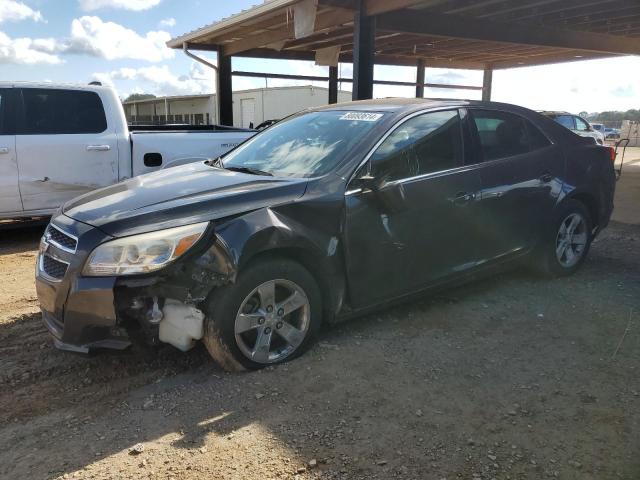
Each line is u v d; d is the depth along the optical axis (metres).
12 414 3.09
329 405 3.13
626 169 18.12
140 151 7.36
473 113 4.55
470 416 3.03
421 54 17.39
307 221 3.52
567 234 5.26
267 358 3.53
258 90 32.94
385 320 4.30
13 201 6.65
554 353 3.78
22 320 4.40
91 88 7.11
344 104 4.77
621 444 2.78
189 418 3.02
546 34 12.99
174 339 3.26
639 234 7.50
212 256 3.17
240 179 3.79
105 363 3.66
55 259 3.34
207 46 14.52
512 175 4.62
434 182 4.08
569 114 18.89
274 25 11.63
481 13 11.16
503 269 4.83
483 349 3.83
